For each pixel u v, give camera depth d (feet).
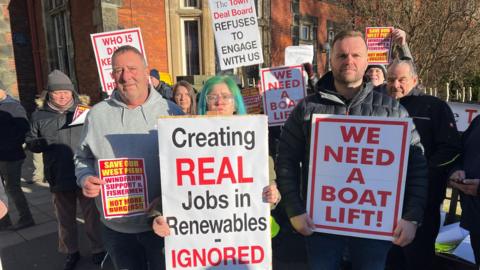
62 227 11.13
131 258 7.31
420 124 8.43
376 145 6.11
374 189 6.16
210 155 6.25
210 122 6.19
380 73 11.37
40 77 36.94
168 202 6.30
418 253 8.84
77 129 11.16
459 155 7.95
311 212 6.49
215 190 6.30
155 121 7.06
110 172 6.59
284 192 6.64
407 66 8.68
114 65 6.74
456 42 28.63
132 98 6.87
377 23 29.96
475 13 28.09
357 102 6.32
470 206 7.49
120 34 11.87
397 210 6.06
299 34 42.83
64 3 30.37
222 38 14.40
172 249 6.40
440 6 27.61
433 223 8.74
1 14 30.71
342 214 6.34
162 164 6.25
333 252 6.68
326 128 6.32
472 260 9.14
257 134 6.24
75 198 11.33
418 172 6.18
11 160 13.83
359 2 31.35
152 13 27.96
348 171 6.27
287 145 6.86
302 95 13.97
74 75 30.96
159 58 28.78
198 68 30.63
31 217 14.64
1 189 6.64
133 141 6.88
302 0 42.86
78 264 11.48
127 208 6.72
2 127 13.53
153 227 6.32
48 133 10.91
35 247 12.73
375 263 6.38
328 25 48.44
